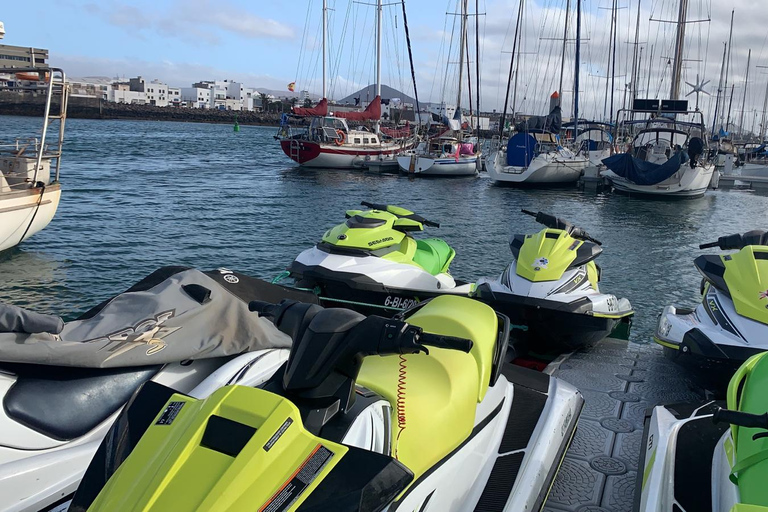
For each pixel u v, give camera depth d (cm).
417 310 379
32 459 288
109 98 14900
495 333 346
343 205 2169
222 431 176
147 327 357
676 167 2591
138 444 187
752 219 2138
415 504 247
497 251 1407
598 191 2973
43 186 1317
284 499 166
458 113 4600
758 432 259
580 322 562
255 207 2022
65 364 320
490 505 289
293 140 3644
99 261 1205
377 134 4078
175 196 2205
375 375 295
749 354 445
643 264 1284
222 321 382
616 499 340
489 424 333
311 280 662
